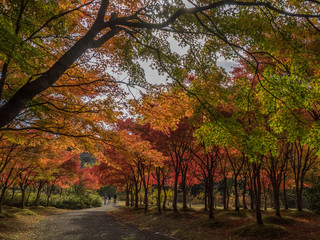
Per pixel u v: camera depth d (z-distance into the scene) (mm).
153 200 34250
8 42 2455
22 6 3477
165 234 10336
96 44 4066
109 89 5801
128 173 22719
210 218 12789
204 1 4066
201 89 5078
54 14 4078
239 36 4246
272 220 11539
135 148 7348
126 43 5473
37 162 10547
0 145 9336
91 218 17906
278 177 15328
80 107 6219
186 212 17031
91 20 5590
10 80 5430
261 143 4188
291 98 4289
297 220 11953
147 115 6203
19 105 3039
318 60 4562
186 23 4418
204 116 4859
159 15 3908
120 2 5312
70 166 24500
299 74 4504
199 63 4992
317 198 17250
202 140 4945
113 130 7605
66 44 5484
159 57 4711
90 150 7410
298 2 4270
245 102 4922
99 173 20984
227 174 20156
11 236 8984
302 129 4598
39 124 6316
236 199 16641
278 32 4141
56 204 30688
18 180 17844
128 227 12594
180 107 5680
